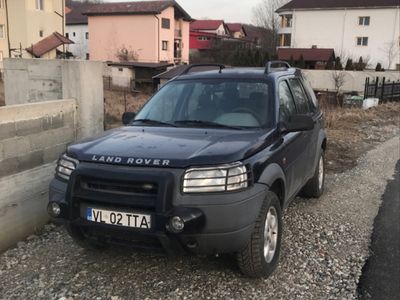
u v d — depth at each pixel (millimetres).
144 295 3672
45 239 4875
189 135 4070
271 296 3684
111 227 3508
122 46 63750
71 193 3627
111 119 11883
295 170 4820
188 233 3352
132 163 3492
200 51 83500
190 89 4891
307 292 3770
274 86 4715
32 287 3816
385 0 58344
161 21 62688
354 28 59469
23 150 4941
